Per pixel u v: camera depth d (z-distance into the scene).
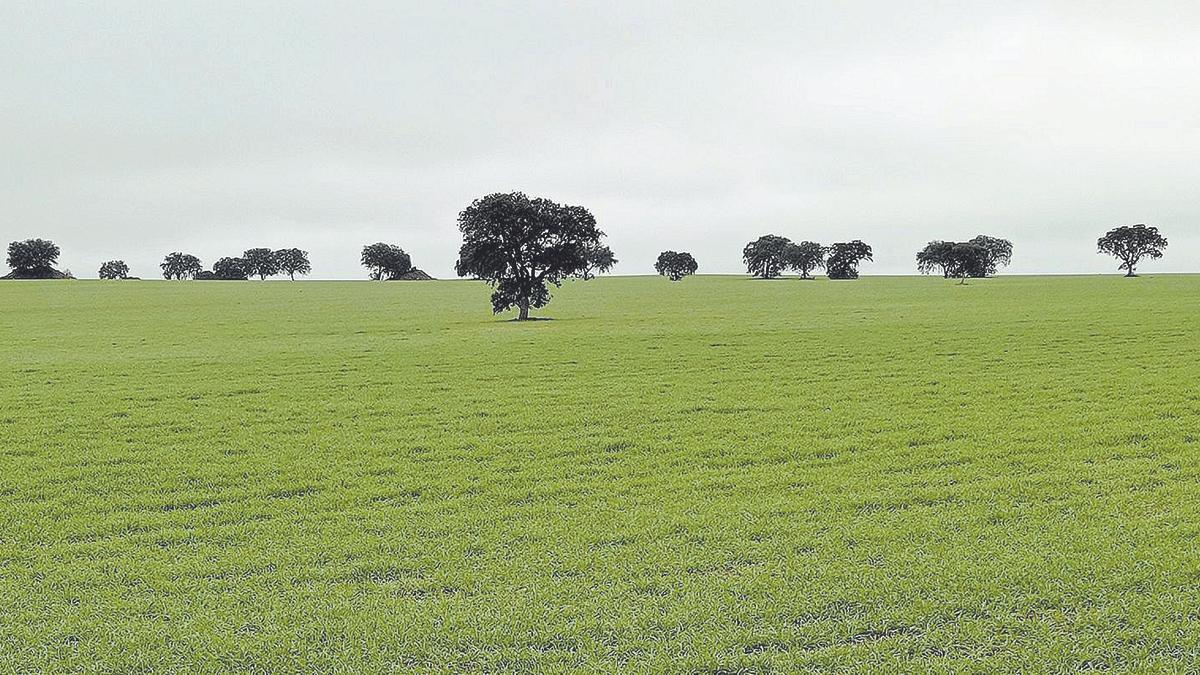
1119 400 22.31
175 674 8.48
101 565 11.62
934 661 8.24
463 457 17.94
